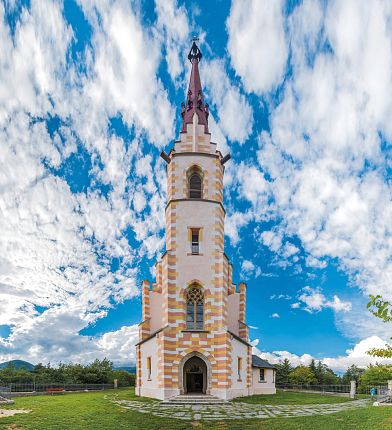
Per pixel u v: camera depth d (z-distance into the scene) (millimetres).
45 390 39031
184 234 35219
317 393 43531
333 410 24766
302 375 69312
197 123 39438
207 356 31938
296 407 26578
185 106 43000
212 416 22406
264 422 20359
